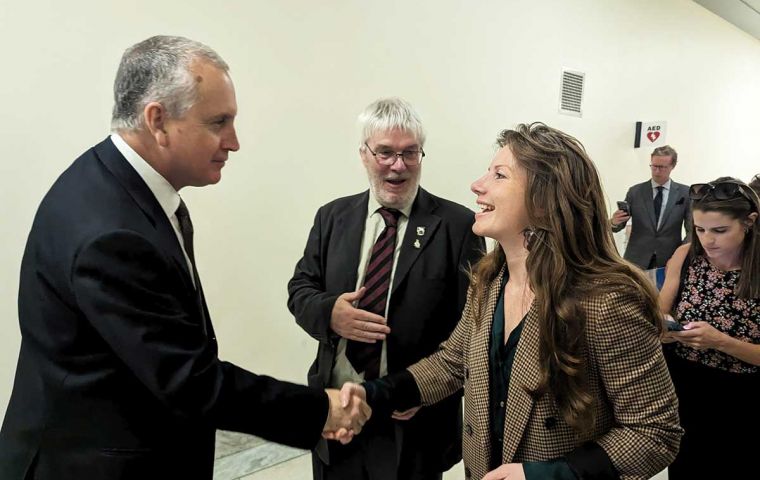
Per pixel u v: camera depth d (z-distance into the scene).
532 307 0.90
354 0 2.53
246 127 2.23
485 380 0.98
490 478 0.88
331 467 1.36
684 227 4.00
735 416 1.42
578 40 3.87
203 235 2.18
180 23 2.01
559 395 0.86
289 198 2.43
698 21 5.25
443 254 1.30
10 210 1.74
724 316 1.42
